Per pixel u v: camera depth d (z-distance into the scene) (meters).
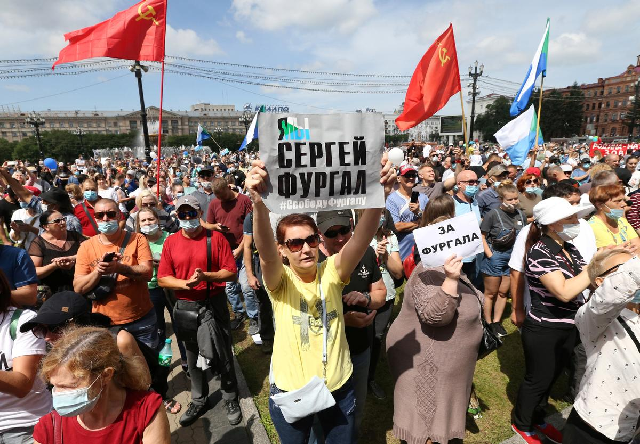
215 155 34.62
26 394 1.91
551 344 2.63
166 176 14.90
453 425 2.40
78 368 1.36
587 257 3.18
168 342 3.00
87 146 82.31
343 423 2.06
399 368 2.50
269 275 1.94
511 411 3.25
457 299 2.23
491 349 2.58
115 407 1.53
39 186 9.04
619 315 2.06
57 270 3.55
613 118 84.31
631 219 4.73
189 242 3.14
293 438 2.05
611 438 2.05
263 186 1.69
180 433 3.14
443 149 34.72
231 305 5.28
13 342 1.91
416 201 4.83
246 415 3.30
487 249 4.38
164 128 115.62
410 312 2.52
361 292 2.47
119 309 3.01
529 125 8.45
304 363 1.98
